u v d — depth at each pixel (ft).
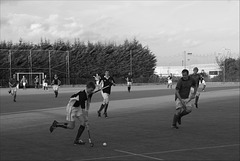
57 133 37.32
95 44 243.60
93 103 77.15
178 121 40.83
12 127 42.06
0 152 28.22
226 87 162.09
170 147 29.40
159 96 98.63
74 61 230.27
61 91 143.64
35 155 26.99
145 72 256.73
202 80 119.34
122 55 247.91
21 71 204.13
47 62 213.05
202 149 28.45
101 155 26.66
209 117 49.24
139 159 25.23
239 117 49.01
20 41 228.43
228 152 27.27
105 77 51.60
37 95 114.42
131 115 53.01
